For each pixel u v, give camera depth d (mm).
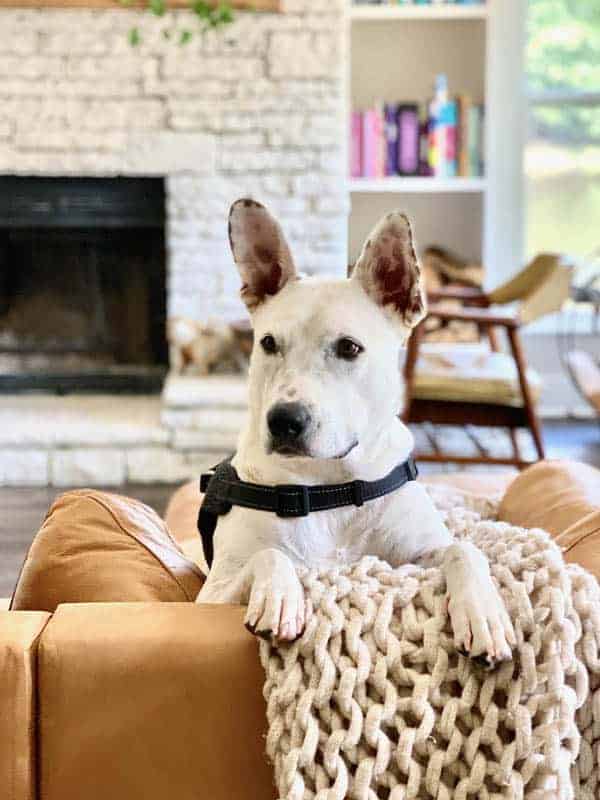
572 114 4238
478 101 4215
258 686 867
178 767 870
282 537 1102
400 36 4199
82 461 3318
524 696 848
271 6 3441
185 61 3471
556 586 877
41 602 1076
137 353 3771
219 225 3543
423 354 3254
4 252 3686
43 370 3740
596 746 885
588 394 3691
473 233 4258
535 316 2992
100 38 3445
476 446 3377
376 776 833
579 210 4281
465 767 842
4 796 854
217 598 1042
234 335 3555
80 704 863
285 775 823
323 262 3566
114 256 3707
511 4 4043
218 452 3334
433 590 895
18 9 3422
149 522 1208
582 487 1395
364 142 4043
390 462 1133
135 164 3500
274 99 3500
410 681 846
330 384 1068
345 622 863
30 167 3486
